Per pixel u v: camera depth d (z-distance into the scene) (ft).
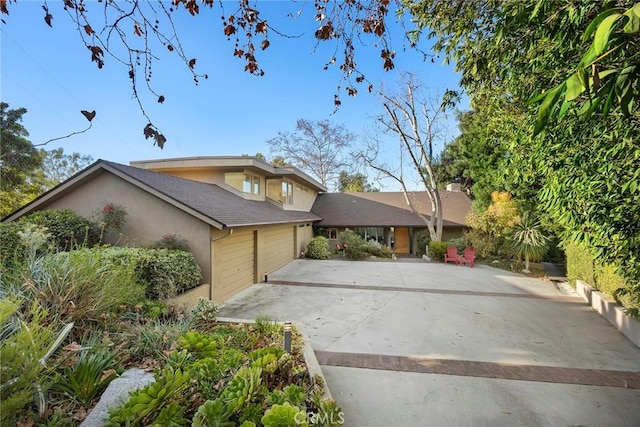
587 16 7.19
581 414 11.17
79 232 25.13
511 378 13.64
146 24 7.94
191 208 24.68
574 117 9.44
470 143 50.31
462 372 14.14
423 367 14.58
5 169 48.16
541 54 10.44
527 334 18.89
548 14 7.66
